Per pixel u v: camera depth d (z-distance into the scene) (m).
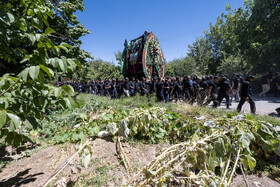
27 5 1.79
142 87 10.58
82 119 4.14
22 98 1.47
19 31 2.06
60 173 2.16
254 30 16.22
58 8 6.29
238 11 18.20
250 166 1.94
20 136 1.61
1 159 2.68
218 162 1.82
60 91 1.38
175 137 3.40
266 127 2.22
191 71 38.38
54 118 4.93
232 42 21.67
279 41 13.11
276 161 2.41
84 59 7.74
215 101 6.79
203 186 1.55
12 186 1.92
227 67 26.02
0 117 1.08
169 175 1.55
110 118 3.92
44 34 1.35
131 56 14.12
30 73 1.17
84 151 2.02
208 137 2.04
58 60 1.32
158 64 14.46
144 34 13.35
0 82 1.38
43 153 2.76
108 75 32.22
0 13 1.41
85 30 7.38
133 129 3.03
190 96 7.80
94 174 2.14
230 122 2.53
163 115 3.44
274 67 14.47
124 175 2.13
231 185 2.00
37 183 1.95
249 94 5.49
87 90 18.31
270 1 14.13
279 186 1.99
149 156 2.65
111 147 2.84
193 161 1.77
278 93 12.04
